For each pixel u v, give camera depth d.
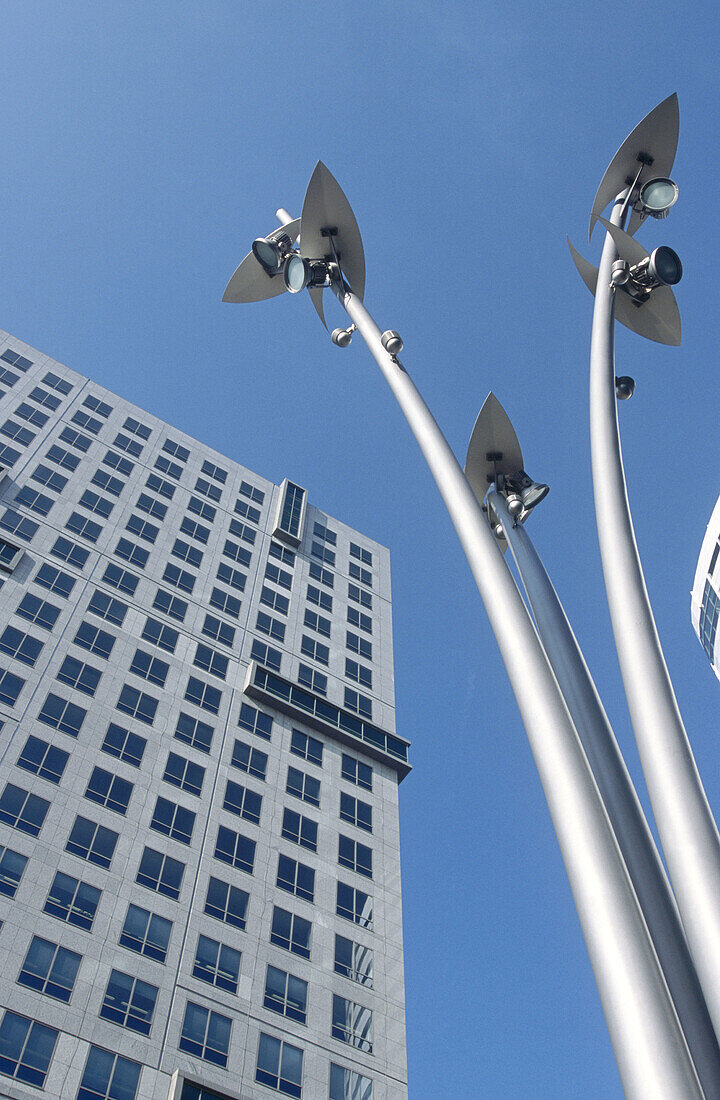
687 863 5.00
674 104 11.84
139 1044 35.88
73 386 71.25
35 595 52.25
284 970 41.91
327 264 12.16
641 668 6.18
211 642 57.41
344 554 73.69
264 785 50.34
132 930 39.47
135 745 47.47
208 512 68.06
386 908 48.09
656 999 4.38
